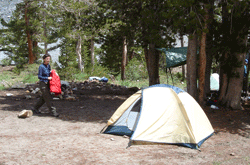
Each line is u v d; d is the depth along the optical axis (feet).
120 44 45.16
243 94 41.09
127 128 20.20
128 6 37.68
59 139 18.16
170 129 18.63
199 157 15.85
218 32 31.09
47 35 119.44
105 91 45.83
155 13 30.96
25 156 14.60
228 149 17.65
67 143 17.39
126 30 39.29
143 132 18.34
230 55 30.63
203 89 31.60
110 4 38.93
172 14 25.68
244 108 32.04
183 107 18.93
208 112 29.22
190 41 29.78
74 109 28.96
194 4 25.32
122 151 16.39
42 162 13.91
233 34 29.71
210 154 16.52
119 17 40.98
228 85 31.99
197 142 18.01
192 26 25.46
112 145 17.52
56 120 23.56
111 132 20.26
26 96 34.37
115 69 110.32
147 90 20.29
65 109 28.60
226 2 26.68
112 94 43.11
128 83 66.90
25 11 115.96
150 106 19.25
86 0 77.00
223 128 23.07
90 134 19.86
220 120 25.89
